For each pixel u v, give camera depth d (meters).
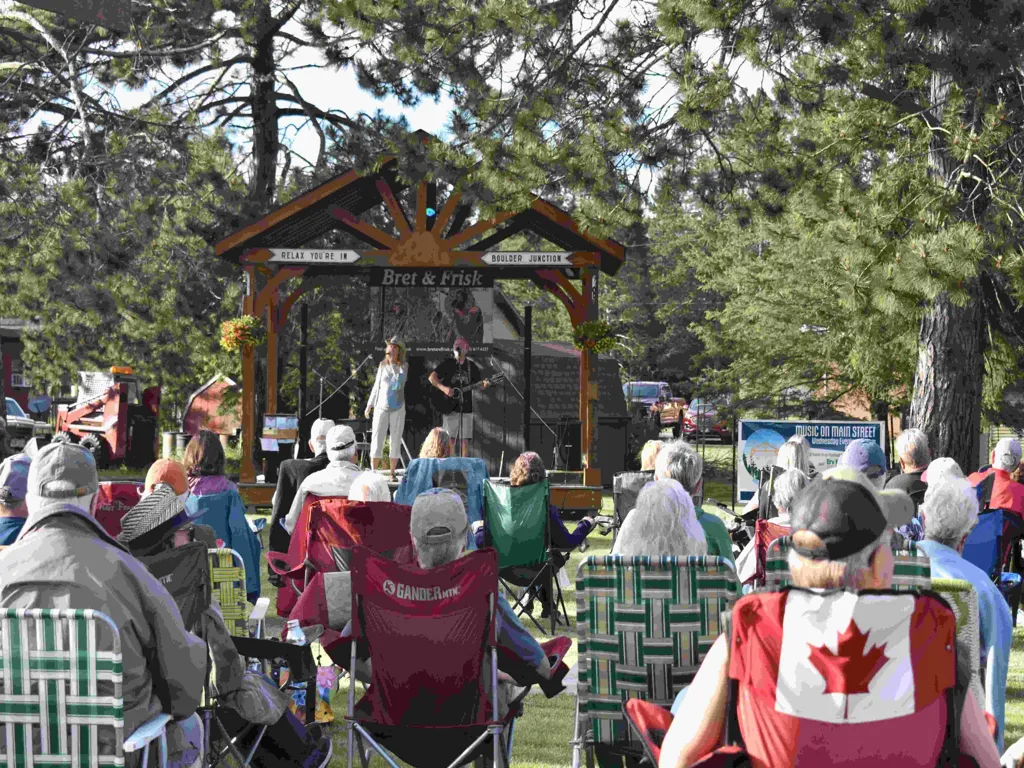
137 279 23.02
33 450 7.89
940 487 4.43
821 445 12.45
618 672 4.11
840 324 21.05
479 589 4.23
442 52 12.29
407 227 18.44
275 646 4.54
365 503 6.27
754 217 12.09
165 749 3.42
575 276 18.80
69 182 19.88
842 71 11.15
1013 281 12.06
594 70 12.07
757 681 2.61
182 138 21.09
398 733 4.32
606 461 24.45
